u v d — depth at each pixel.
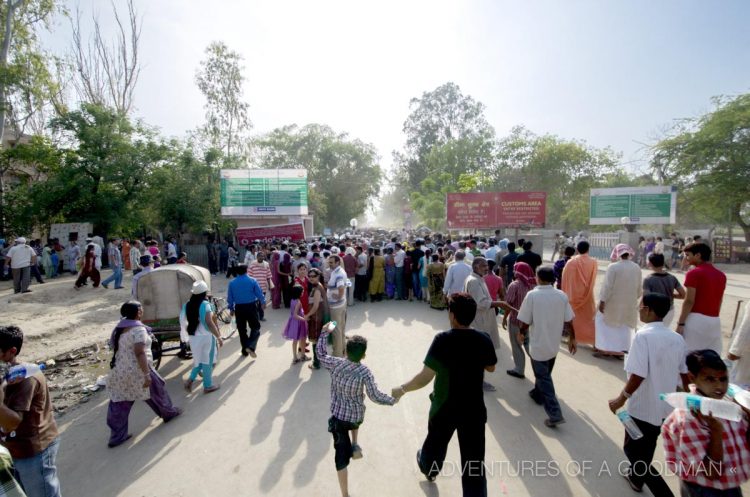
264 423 4.77
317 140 51.22
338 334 6.53
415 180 55.41
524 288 5.94
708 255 4.52
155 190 20.89
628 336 6.48
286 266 11.11
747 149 19.89
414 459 4.01
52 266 16.67
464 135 52.53
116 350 4.47
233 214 21.03
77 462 4.08
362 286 11.96
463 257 7.52
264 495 3.50
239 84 28.58
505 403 5.17
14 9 18.31
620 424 4.59
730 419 2.10
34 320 9.52
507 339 8.09
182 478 3.76
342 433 3.42
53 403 5.62
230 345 7.94
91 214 19.62
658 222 20.31
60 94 23.69
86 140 19.38
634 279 6.36
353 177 51.50
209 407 5.23
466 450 2.99
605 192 21.16
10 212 18.97
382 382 5.86
